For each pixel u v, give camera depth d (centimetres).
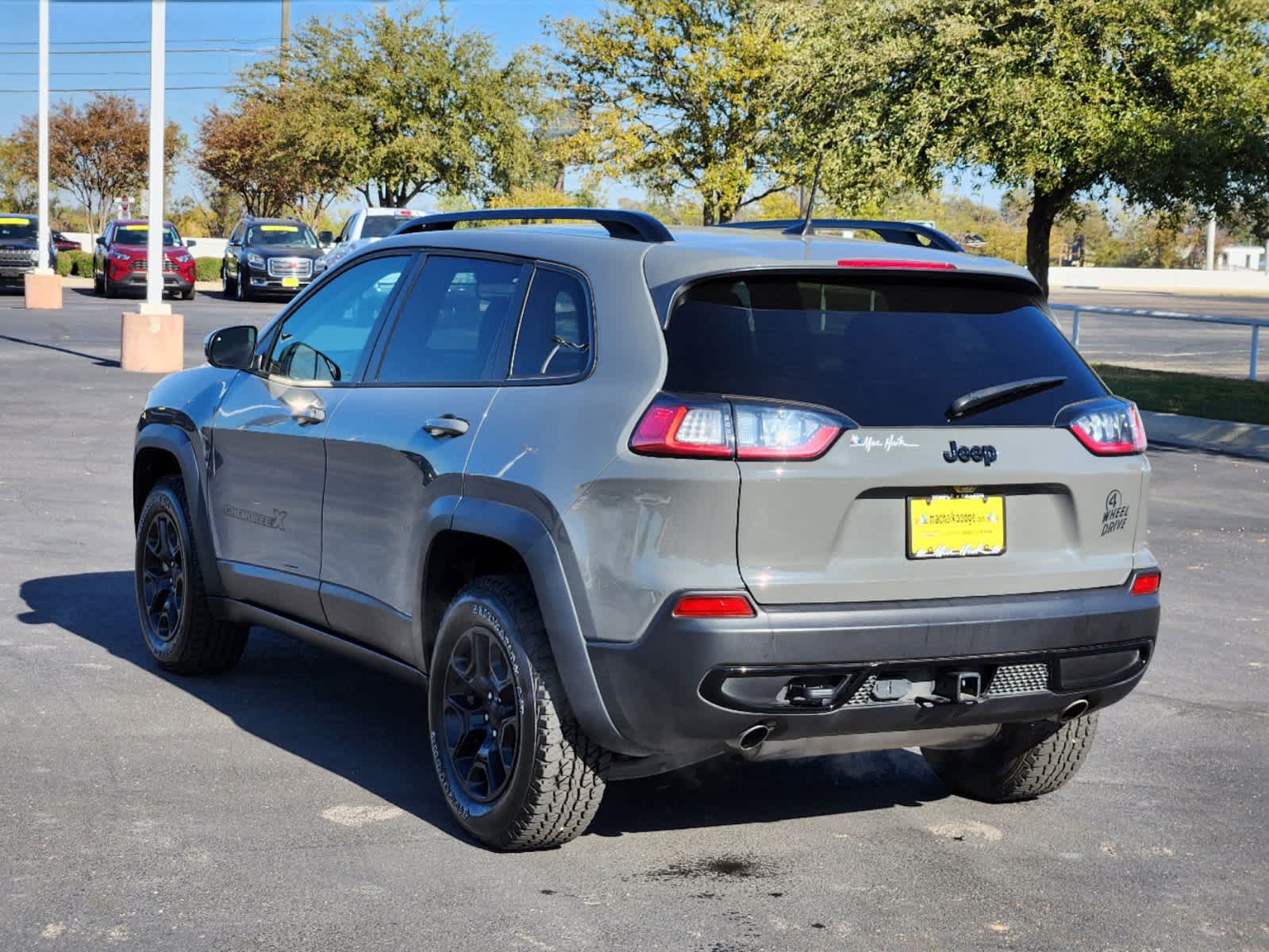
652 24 3866
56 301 3306
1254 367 2066
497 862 429
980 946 380
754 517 385
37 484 1102
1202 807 499
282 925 380
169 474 656
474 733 452
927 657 398
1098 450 426
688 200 4053
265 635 707
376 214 3122
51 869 412
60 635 680
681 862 435
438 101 5094
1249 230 2081
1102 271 8219
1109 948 382
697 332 400
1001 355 424
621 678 394
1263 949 384
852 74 2067
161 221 1994
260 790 485
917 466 397
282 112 5547
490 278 474
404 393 488
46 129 3303
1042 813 490
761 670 383
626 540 392
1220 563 942
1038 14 1966
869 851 449
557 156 4131
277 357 573
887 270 413
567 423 412
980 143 1972
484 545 449
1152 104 1973
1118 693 434
